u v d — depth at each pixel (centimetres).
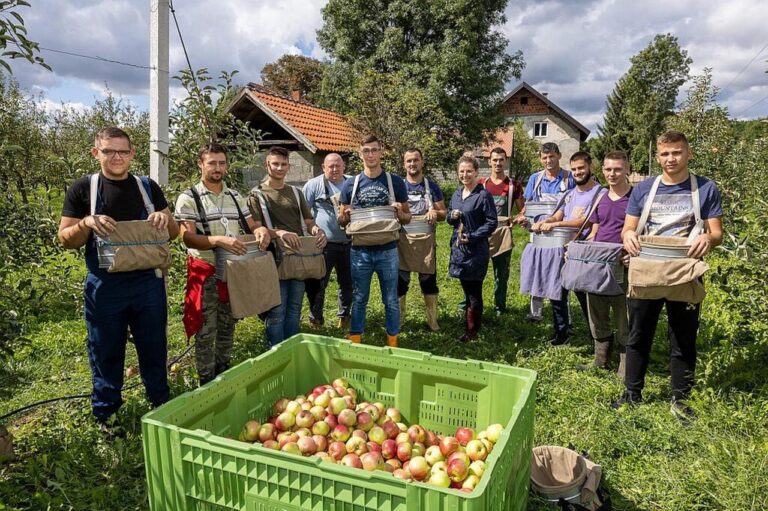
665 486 310
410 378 324
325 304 724
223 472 210
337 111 2520
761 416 363
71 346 562
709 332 529
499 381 295
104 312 343
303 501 198
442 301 730
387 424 301
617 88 4975
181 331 593
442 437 304
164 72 554
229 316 429
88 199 332
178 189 530
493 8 2436
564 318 557
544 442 363
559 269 532
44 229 506
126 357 525
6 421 403
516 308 701
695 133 1247
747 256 387
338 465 194
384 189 494
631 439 360
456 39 2297
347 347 338
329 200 594
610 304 470
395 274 506
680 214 368
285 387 339
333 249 598
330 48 2638
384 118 1795
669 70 4491
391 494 186
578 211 529
